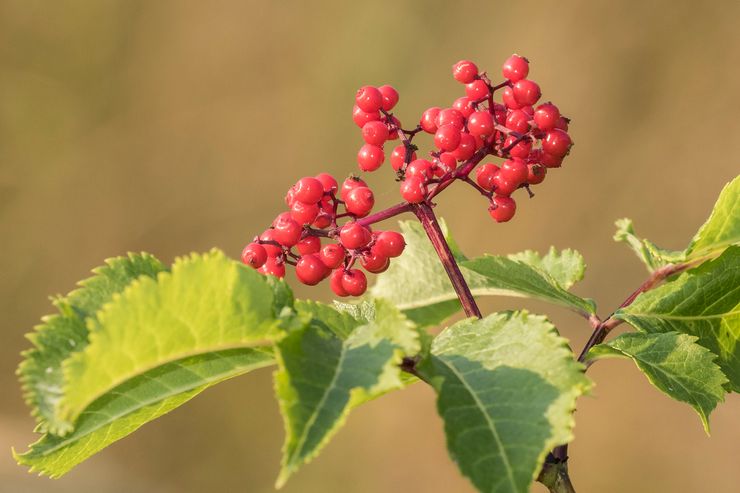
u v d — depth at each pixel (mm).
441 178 681
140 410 663
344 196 683
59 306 644
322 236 677
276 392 622
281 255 681
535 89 682
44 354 640
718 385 666
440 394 632
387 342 633
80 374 629
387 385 625
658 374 667
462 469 624
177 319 634
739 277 686
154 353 635
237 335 638
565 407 628
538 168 684
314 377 628
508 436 627
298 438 618
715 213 686
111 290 648
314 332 637
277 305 646
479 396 632
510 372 635
